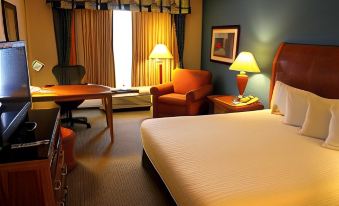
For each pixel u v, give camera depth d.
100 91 3.51
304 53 2.99
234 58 4.47
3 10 3.01
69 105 4.11
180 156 2.02
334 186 1.64
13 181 1.41
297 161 1.94
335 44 2.73
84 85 3.93
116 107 5.13
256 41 3.92
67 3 4.53
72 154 2.88
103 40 4.99
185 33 5.54
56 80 4.66
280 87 3.13
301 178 1.70
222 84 4.94
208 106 4.64
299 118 2.68
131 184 2.63
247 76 3.77
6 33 3.10
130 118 4.77
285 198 1.51
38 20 4.62
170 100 4.43
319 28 2.89
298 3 3.14
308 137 2.44
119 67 5.26
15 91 1.82
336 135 2.18
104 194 2.46
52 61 4.83
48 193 1.47
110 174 2.81
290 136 2.45
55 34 4.72
